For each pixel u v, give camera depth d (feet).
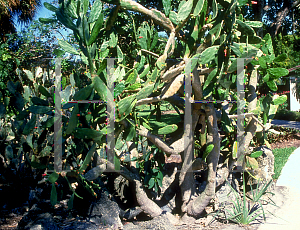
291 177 18.85
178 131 13.23
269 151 15.66
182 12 9.61
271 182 15.05
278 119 61.52
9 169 14.21
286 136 35.17
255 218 12.76
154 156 13.47
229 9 8.93
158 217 11.87
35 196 12.84
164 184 14.15
